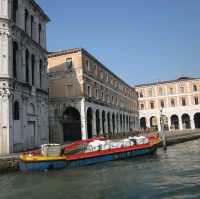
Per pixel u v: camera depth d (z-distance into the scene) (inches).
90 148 925.8
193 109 2805.1
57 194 524.7
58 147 809.5
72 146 923.4
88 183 605.3
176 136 1739.7
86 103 1558.8
